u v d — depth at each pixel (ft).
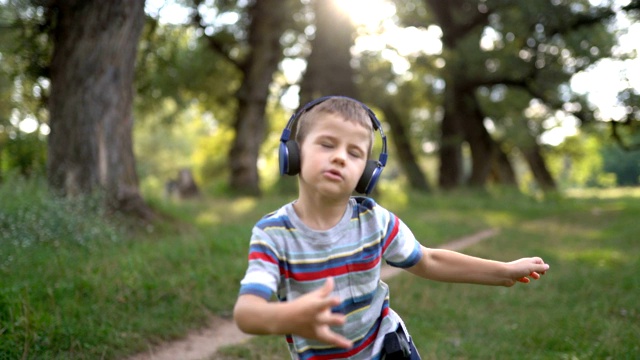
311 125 7.04
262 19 69.77
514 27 75.15
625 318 18.35
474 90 95.50
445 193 91.35
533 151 135.03
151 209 32.07
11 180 29.22
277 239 7.06
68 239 24.35
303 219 7.28
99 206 28.63
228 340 16.72
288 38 85.35
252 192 68.44
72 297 17.43
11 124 39.14
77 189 29.43
